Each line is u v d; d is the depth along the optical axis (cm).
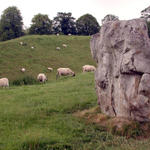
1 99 1445
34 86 1978
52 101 1312
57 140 851
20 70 3434
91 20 7731
